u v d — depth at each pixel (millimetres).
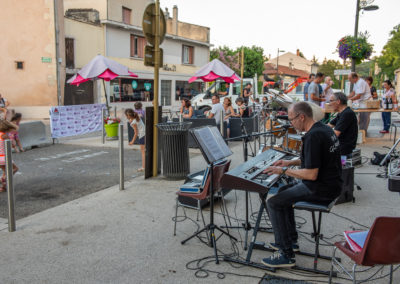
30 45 18641
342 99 5352
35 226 4426
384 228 2291
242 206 5113
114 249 3781
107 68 12164
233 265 3432
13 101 18672
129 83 24594
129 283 3137
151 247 3826
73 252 3723
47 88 19188
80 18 23000
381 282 3117
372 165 7367
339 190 3131
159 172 7016
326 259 3520
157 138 6711
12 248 3824
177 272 3312
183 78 30094
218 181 3893
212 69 12898
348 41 11242
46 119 19250
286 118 6539
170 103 28953
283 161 3451
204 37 32406
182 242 3879
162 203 5238
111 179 6836
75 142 11477
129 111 7188
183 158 6551
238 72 40188
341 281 3133
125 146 10695
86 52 21609
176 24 29031
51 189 6242
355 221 4473
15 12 18172
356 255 2467
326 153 3043
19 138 10062
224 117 10477
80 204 5246
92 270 3355
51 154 9492
